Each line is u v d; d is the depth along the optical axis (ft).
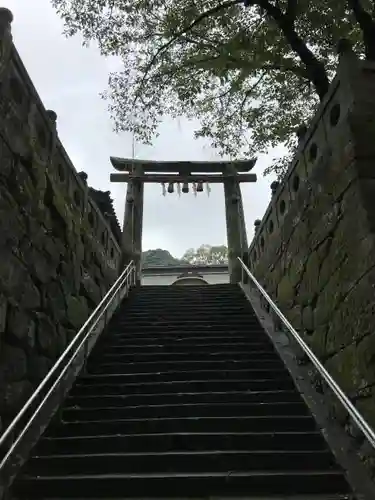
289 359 23.93
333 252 20.20
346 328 18.45
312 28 32.35
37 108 21.57
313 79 29.73
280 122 38.70
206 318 32.01
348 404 14.93
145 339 27.71
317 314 22.27
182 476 14.93
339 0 29.50
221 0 33.42
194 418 18.42
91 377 22.77
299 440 17.12
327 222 20.93
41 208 21.95
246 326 30.01
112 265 39.81
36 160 21.21
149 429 18.25
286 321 22.39
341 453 16.03
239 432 17.98
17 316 18.13
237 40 33.24
